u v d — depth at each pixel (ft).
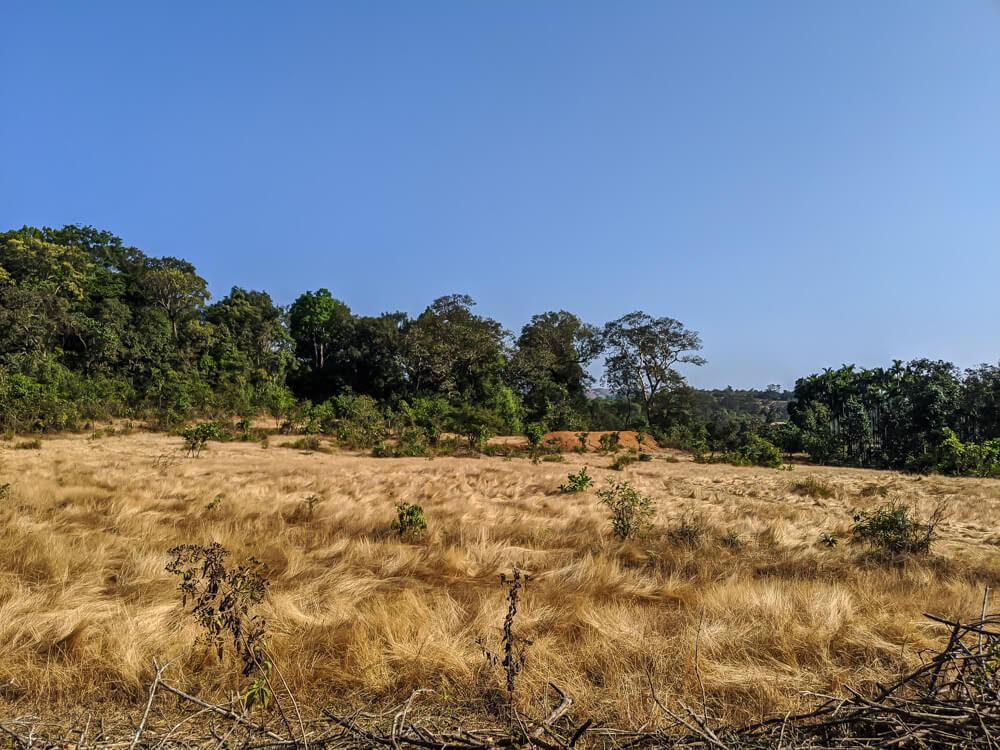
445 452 103.81
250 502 39.60
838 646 15.16
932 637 15.88
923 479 80.18
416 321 193.26
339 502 41.68
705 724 9.62
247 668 11.14
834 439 135.74
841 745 8.70
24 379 103.45
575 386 212.02
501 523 35.88
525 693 12.11
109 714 11.35
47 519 31.27
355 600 18.71
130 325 162.20
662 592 21.34
